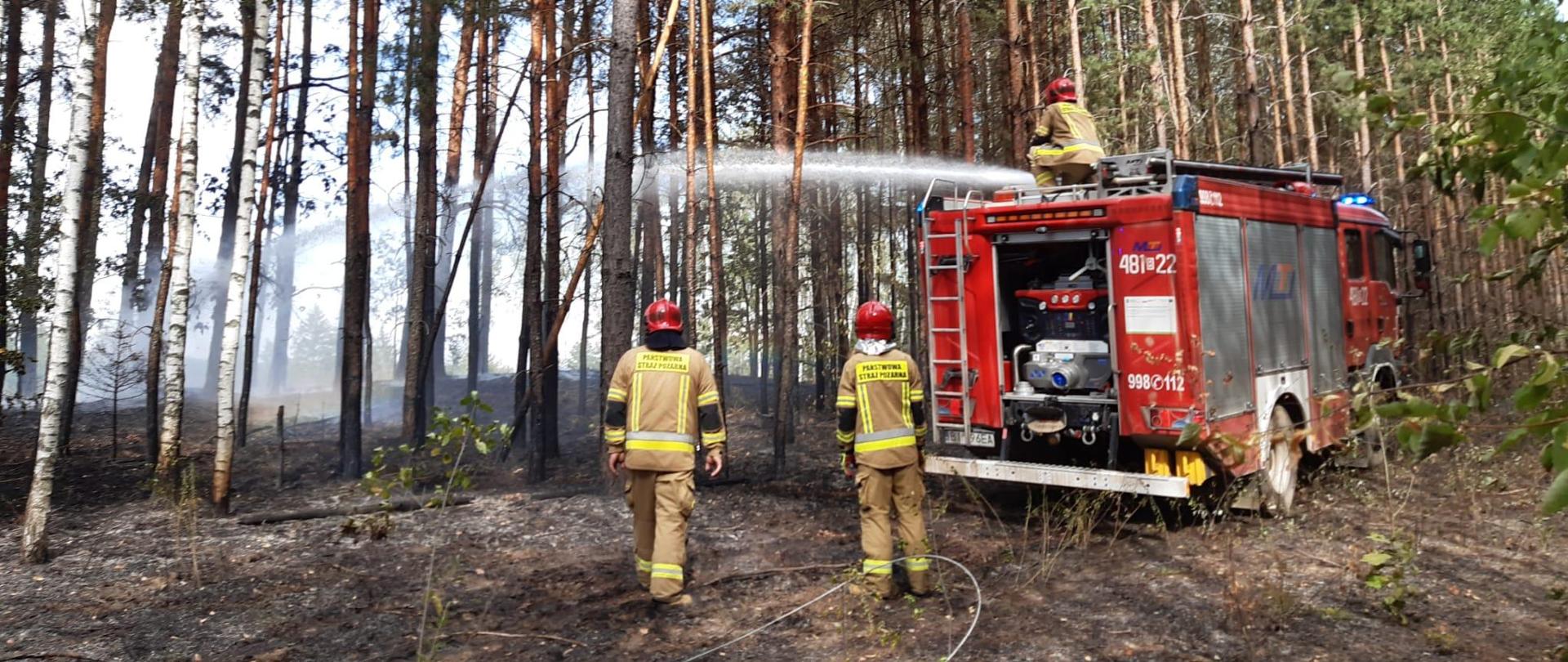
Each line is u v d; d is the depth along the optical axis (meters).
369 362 15.38
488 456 11.28
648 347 5.23
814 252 15.20
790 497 8.12
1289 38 15.45
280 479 9.25
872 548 5.10
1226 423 6.20
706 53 9.06
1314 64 17.17
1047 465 6.52
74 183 6.13
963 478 6.83
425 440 11.62
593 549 6.29
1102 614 4.84
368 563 5.92
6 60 13.42
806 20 8.92
